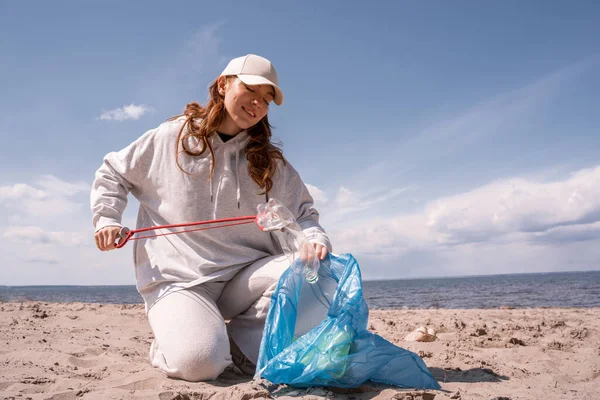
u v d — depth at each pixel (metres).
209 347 2.36
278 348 2.27
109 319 5.33
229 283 2.78
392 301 19.08
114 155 2.75
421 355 3.28
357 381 2.19
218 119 2.60
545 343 3.86
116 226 2.54
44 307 6.77
